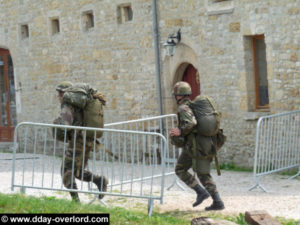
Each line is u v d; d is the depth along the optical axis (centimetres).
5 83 3278
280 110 1956
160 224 1176
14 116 3234
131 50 2541
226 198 1506
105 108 2686
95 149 1349
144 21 2472
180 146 1345
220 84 2189
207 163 1335
